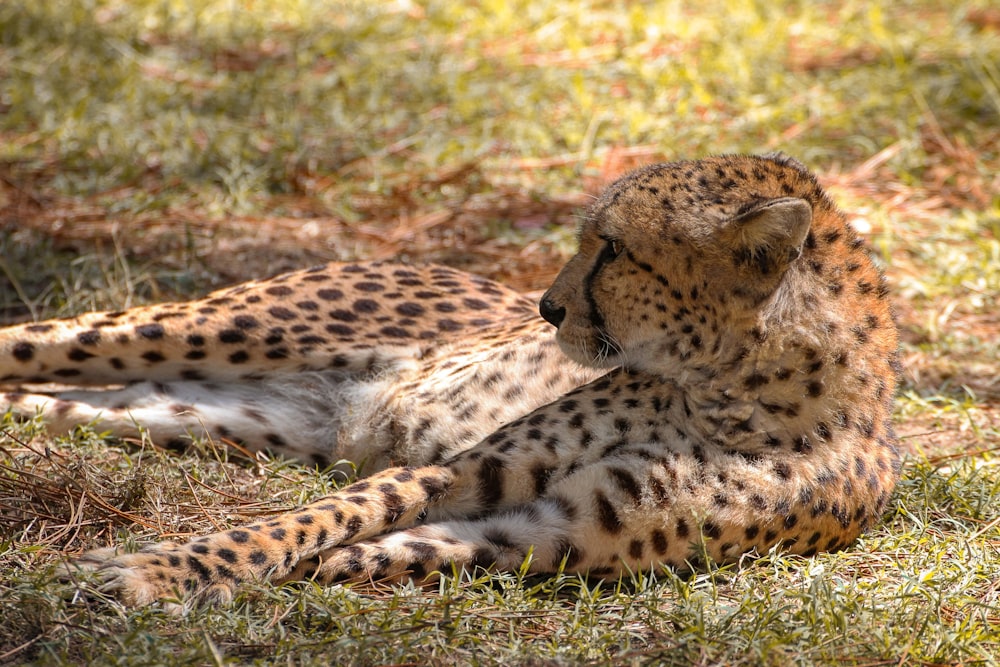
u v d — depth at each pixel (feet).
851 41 70.59
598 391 27.78
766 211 25.38
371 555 25.18
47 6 68.64
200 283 43.01
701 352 26.68
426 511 27.14
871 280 27.94
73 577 23.35
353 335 32.94
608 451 26.99
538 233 48.14
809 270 26.71
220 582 24.06
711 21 72.28
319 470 32.60
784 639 23.03
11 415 32.04
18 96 57.06
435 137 55.11
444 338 32.94
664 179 27.30
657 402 27.25
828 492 26.96
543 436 27.20
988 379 39.68
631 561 26.07
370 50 66.49
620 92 62.13
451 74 62.34
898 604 25.20
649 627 24.08
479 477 26.99
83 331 32.91
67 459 29.84
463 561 25.67
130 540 25.63
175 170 50.85
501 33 70.28
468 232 48.29
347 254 45.75
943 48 68.23
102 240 45.42
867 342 27.53
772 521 26.50
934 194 52.31
